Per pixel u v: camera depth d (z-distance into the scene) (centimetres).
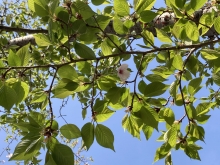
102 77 81
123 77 79
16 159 67
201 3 79
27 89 76
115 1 83
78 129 73
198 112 94
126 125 84
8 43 171
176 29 90
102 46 91
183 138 92
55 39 77
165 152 93
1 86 73
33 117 72
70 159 69
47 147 70
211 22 89
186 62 89
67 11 76
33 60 152
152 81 83
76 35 78
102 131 75
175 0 80
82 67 84
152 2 83
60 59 129
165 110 86
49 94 78
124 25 87
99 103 77
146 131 89
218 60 90
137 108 79
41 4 72
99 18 80
